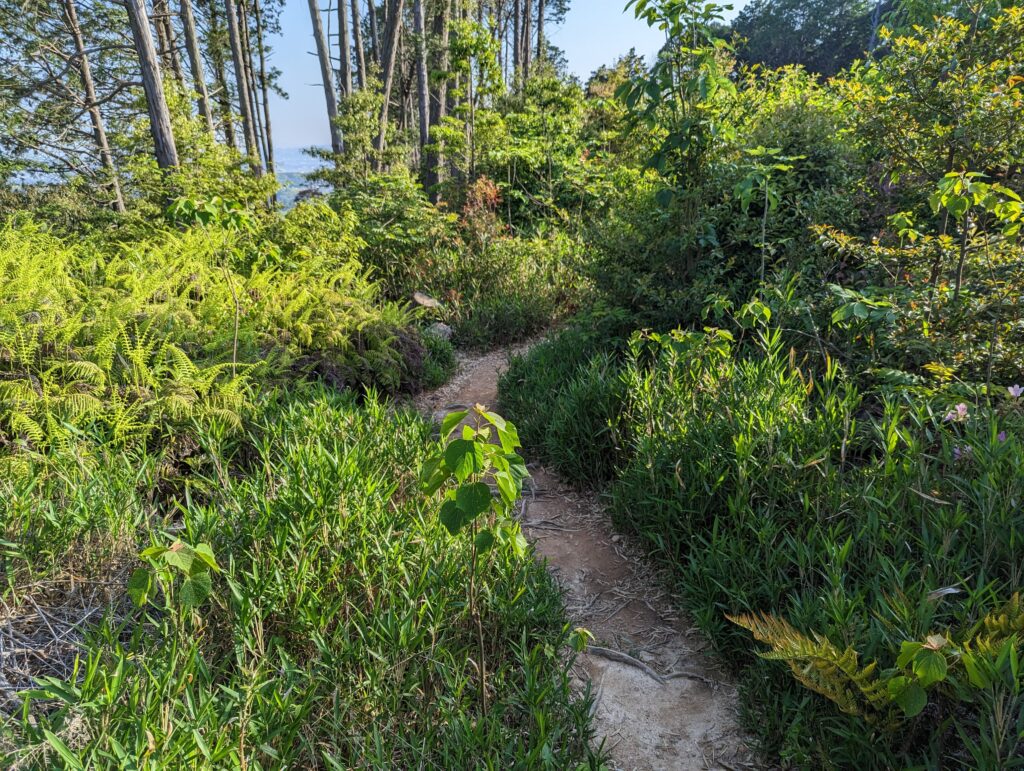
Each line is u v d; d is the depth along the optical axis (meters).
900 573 2.02
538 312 7.89
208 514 2.43
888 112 3.94
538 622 2.53
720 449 3.01
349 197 10.11
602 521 3.69
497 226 9.56
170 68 16.88
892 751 1.79
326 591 2.39
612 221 5.62
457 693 1.95
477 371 6.74
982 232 3.45
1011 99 3.37
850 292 3.17
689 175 4.94
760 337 3.91
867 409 3.45
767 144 5.06
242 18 19.97
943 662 1.37
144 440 3.10
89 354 3.45
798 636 1.71
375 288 6.89
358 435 3.53
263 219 7.36
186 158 9.57
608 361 4.78
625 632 2.75
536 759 1.80
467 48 11.60
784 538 2.56
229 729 1.69
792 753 1.89
